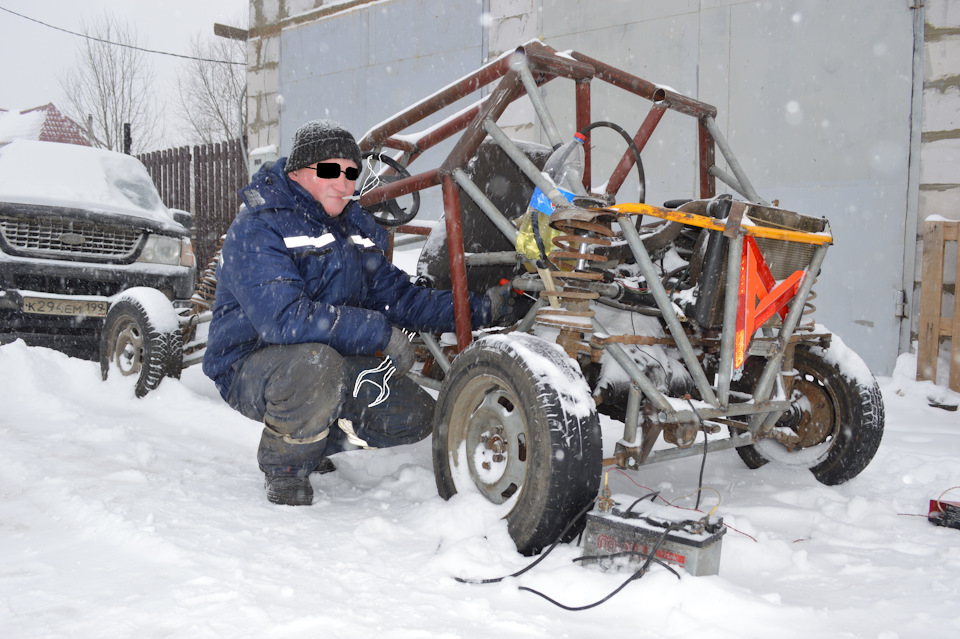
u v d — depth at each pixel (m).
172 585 1.61
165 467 2.73
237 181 10.14
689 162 5.95
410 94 7.85
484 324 2.74
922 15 4.99
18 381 4.06
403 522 2.11
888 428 3.99
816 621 1.52
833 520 2.27
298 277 2.23
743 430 2.63
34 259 4.59
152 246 5.11
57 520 2.08
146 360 3.85
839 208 5.33
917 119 5.04
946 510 2.27
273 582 1.64
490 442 2.12
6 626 1.41
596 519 1.81
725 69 5.77
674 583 1.61
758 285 2.12
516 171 2.87
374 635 1.40
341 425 2.36
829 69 5.34
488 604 1.56
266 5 9.20
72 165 5.52
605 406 2.50
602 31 6.40
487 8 7.19
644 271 2.05
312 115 8.77
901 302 5.09
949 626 1.49
